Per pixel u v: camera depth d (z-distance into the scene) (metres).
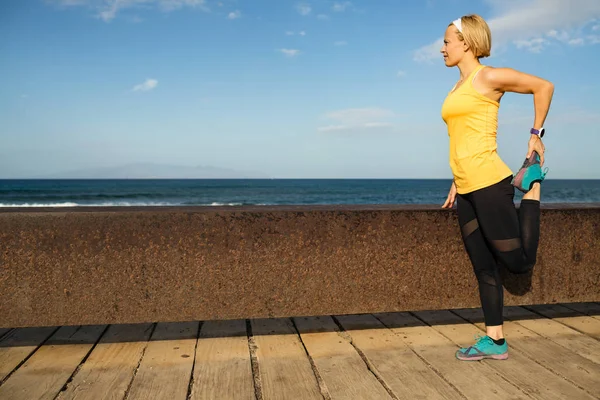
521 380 2.26
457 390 2.15
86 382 2.25
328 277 2.70
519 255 2.34
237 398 2.09
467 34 2.31
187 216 2.57
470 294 2.87
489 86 2.23
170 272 2.57
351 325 3.19
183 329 3.12
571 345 2.75
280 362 2.51
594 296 3.00
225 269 2.61
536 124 2.28
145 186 73.62
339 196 51.25
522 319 3.29
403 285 2.79
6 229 2.47
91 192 51.91
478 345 2.51
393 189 67.50
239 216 2.61
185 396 2.11
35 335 2.98
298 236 2.67
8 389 2.17
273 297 2.65
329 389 2.17
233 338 2.93
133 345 2.80
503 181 2.30
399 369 2.40
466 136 2.31
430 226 2.80
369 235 2.74
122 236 2.54
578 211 2.96
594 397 2.08
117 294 2.54
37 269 2.49
